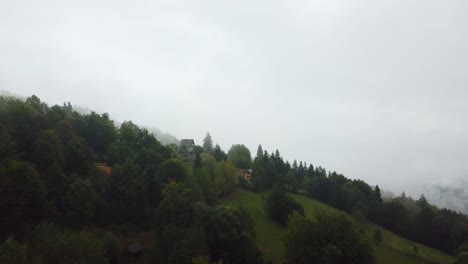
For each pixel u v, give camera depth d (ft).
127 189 187.83
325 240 166.61
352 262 161.68
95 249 117.50
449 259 293.23
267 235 231.09
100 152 271.28
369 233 287.07
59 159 181.88
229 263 159.43
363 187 428.97
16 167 140.36
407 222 354.95
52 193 163.43
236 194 321.32
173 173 214.90
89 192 166.71
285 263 176.86
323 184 390.21
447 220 342.44
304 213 264.72
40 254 108.27
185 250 137.59
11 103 211.20
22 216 135.74
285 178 394.32
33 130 192.65
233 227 166.91
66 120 261.85
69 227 155.43
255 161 402.72
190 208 165.58
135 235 175.42
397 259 245.04
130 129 292.40
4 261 94.22
